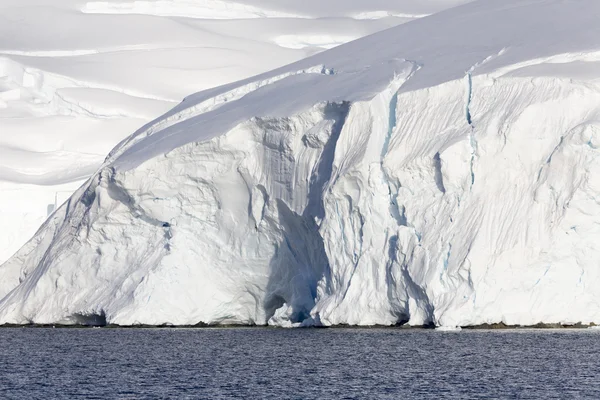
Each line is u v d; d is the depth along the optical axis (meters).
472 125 186.88
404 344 167.00
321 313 195.12
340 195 194.00
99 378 141.88
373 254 191.38
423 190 188.00
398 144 192.00
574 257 176.38
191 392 128.25
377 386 129.50
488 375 135.62
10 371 150.50
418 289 182.12
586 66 188.62
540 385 127.75
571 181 176.25
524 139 181.25
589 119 179.25
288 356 159.75
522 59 194.62
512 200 179.75
